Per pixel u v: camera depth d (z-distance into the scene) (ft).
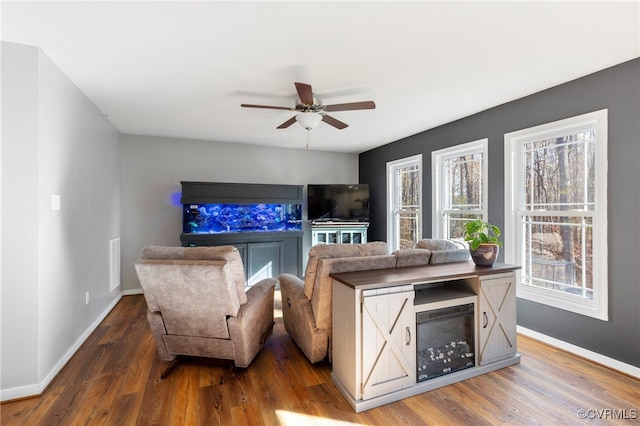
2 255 6.70
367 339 6.47
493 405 6.55
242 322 7.27
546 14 5.89
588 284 8.76
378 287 6.54
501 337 8.10
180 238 14.98
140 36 6.62
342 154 20.22
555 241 9.61
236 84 9.15
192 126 13.73
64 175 8.34
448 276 7.29
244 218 16.65
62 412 6.32
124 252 15.01
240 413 6.30
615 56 7.55
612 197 8.05
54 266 7.72
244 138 16.14
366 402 6.41
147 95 9.98
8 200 6.74
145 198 15.48
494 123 11.29
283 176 18.63
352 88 9.50
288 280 9.22
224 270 6.63
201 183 15.26
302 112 9.03
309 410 6.40
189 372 7.88
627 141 7.77
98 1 5.44
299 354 8.88
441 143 13.73
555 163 9.64
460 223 13.08
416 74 8.54
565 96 9.11
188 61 7.74
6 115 6.75
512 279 8.23
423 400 6.74
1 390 6.66
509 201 10.76
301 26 6.27
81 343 9.39
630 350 7.72
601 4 5.58
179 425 5.94
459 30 6.43
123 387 7.18
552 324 9.42
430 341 7.39
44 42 6.81
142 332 10.41
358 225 18.10
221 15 5.89
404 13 5.85
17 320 6.80
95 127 10.99
